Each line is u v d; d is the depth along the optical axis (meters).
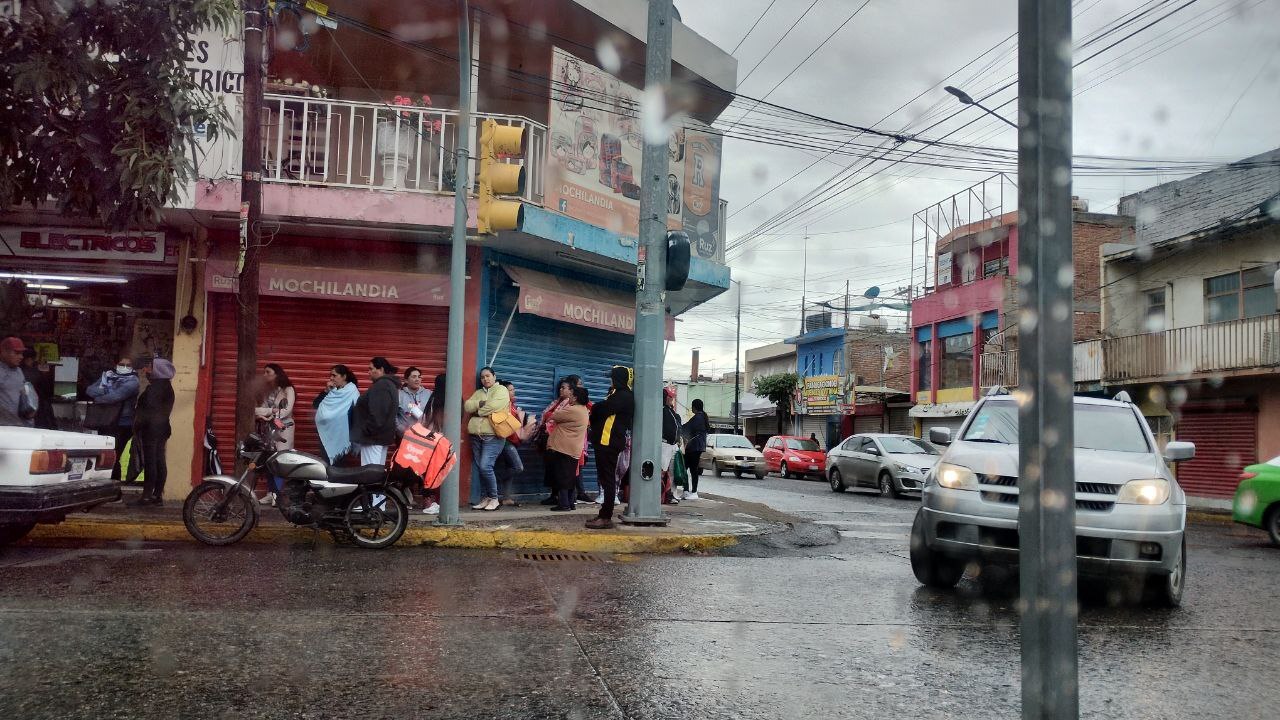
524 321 13.27
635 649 4.87
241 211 9.34
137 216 8.37
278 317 12.13
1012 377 30.08
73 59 7.57
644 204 10.41
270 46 11.87
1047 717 1.90
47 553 7.66
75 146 7.74
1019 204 2.00
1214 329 22.31
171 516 9.44
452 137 12.40
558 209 12.49
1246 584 8.12
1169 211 28.30
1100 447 7.46
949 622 5.86
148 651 4.49
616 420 9.83
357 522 8.48
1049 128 1.96
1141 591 6.84
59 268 11.68
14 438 6.98
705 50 15.28
